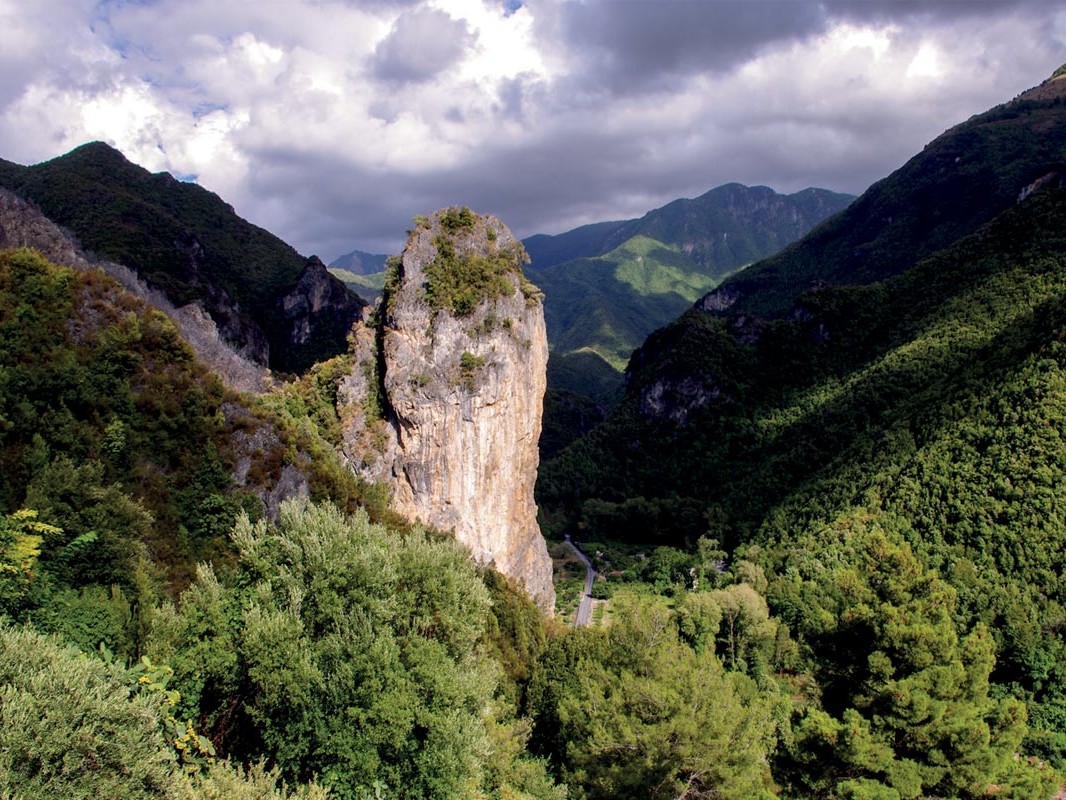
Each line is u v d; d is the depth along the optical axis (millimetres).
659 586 104688
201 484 39750
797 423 140125
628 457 162000
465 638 26047
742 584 75688
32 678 14117
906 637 28312
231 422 44094
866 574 32906
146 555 28688
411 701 21078
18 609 20500
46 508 25094
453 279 64312
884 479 85688
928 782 26734
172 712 19500
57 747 13352
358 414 65188
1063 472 68312
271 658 20078
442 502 64000
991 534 68125
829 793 28406
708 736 25703
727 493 134625
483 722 27656
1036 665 56688
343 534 24984
